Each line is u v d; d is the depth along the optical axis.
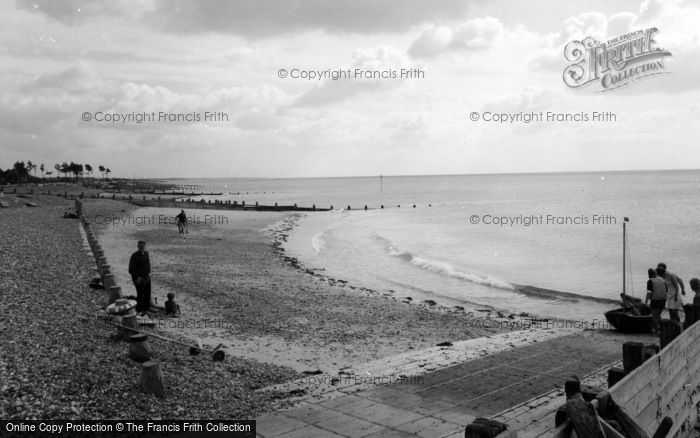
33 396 7.32
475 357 10.61
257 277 24.59
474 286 24.92
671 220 58.56
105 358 9.23
